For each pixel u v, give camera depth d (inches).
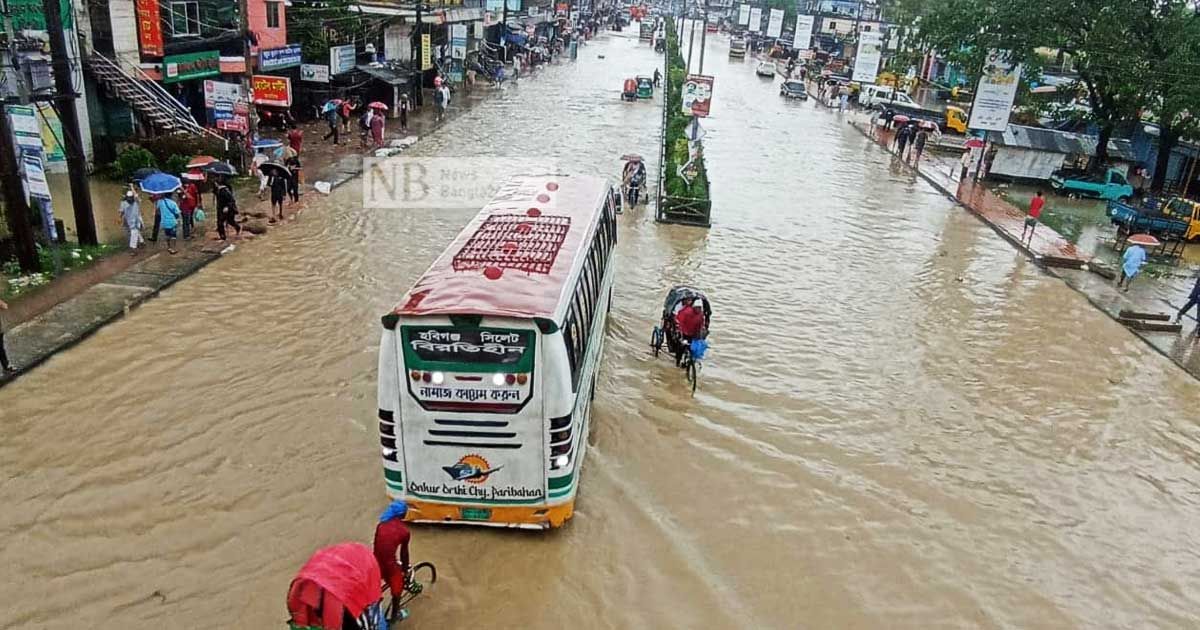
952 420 551.8
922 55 2016.5
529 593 363.9
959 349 672.4
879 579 392.5
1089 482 489.1
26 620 328.5
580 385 415.5
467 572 373.4
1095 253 979.9
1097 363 660.7
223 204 770.2
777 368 612.7
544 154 1326.3
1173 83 1164.5
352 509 408.8
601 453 479.5
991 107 1273.4
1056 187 1332.4
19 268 649.0
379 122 1270.9
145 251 733.9
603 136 1512.1
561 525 405.4
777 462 484.7
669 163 1179.9
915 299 784.3
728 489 454.6
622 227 962.7
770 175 1316.4
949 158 1587.1
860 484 469.1
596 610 357.4
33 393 489.4
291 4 1459.2
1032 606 381.7
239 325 604.4
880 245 963.3
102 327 579.5
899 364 634.8
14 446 436.8
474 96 1891.0
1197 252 1025.5
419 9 1619.1
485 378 356.2
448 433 366.6
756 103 2143.2
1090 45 1232.8
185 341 571.5
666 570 385.7
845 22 3302.2
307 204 942.4
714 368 605.6
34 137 615.8
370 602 294.5
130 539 377.4
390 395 362.0
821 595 378.6
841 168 1417.3
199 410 485.7
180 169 930.1
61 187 898.1
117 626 328.5
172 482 418.9
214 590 350.6
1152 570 414.0
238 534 385.7
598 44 3683.6
